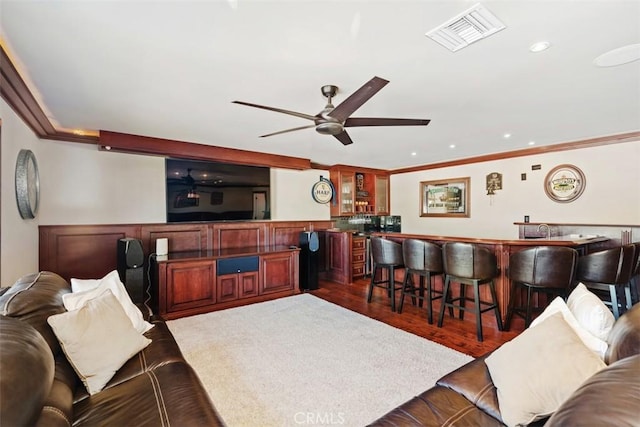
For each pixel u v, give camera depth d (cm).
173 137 393
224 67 208
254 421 186
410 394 212
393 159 575
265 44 181
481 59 201
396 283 439
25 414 85
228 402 204
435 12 153
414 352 274
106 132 361
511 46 185
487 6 149
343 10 151
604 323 149
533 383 128
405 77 225
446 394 145
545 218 476
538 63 206
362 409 197
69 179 371
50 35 169
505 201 523
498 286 332
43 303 162
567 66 211
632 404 66
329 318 363
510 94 259
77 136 368
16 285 182
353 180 659
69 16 153
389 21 160
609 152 417
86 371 152
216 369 246
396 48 186
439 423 124
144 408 130
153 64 204
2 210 233
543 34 173
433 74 221
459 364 252
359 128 361
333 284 551
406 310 394
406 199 689
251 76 222
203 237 467
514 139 419
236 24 161
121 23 159
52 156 361
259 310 395
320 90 246
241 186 498
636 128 367
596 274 291
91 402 139
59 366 149
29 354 99
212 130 361
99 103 272
